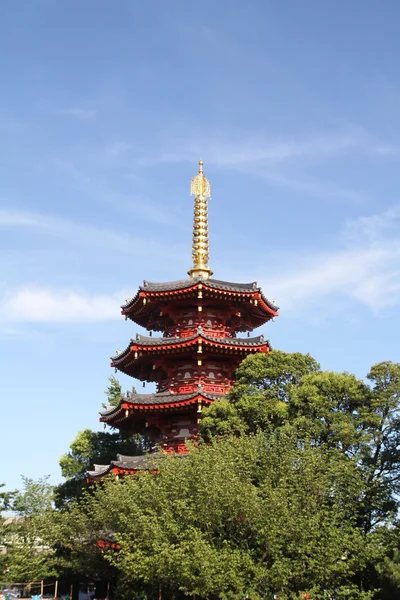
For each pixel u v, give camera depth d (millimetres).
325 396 39219
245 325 55906
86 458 71125
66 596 55531
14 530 55281
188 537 30859
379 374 39219
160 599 36938
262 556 30734
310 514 31062
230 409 41438
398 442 37969
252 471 34000
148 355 51719
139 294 52656
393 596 31734
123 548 34469
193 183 60375
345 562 31141
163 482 34625
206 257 57750
